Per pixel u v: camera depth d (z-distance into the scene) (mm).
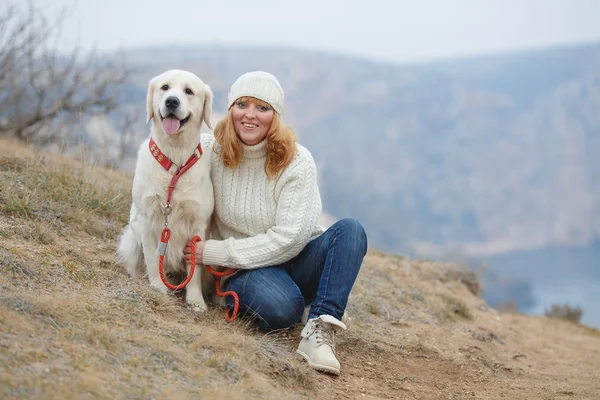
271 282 3523
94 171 5789
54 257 3695
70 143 7527
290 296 3514
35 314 2775
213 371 2795
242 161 3592
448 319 5430
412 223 184500
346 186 166875
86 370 2436
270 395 2719
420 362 4039
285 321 3568
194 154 3584
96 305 3123
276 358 3152
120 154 8484
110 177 6039
